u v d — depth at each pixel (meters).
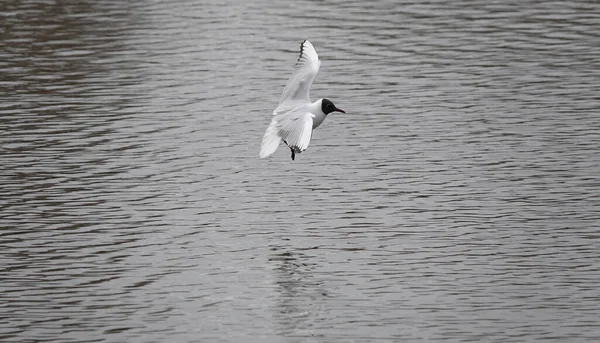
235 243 18.81
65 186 21.39
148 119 25.61
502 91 27.67
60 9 36.47
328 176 22.11
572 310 16.16
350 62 30.41
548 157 22.89
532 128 24.83
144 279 17.38
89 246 18.61
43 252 18.33
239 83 28.47
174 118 25.72
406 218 19.83
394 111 26.28
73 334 15.48
